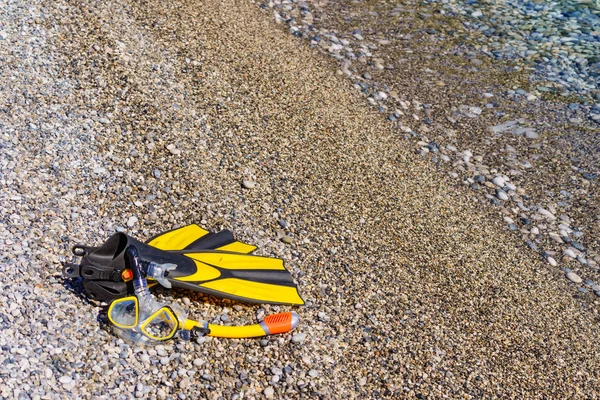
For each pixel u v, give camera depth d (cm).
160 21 315
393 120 323
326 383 192
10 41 275
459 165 306
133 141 251
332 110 308
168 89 278
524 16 438
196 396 182
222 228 230
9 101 251
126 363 183
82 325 188
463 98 352
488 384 204
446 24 420
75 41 284
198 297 205
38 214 214
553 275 258
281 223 238
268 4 390
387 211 260
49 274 197
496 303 234
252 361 193
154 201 232
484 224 275
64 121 250
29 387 171
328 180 265
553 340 226
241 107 284
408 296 225
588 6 452
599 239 281
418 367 203
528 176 309
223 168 253
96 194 229
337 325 208
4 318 182
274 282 210
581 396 209
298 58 341
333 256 231
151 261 194
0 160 227
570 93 367
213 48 312
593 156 325
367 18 412
